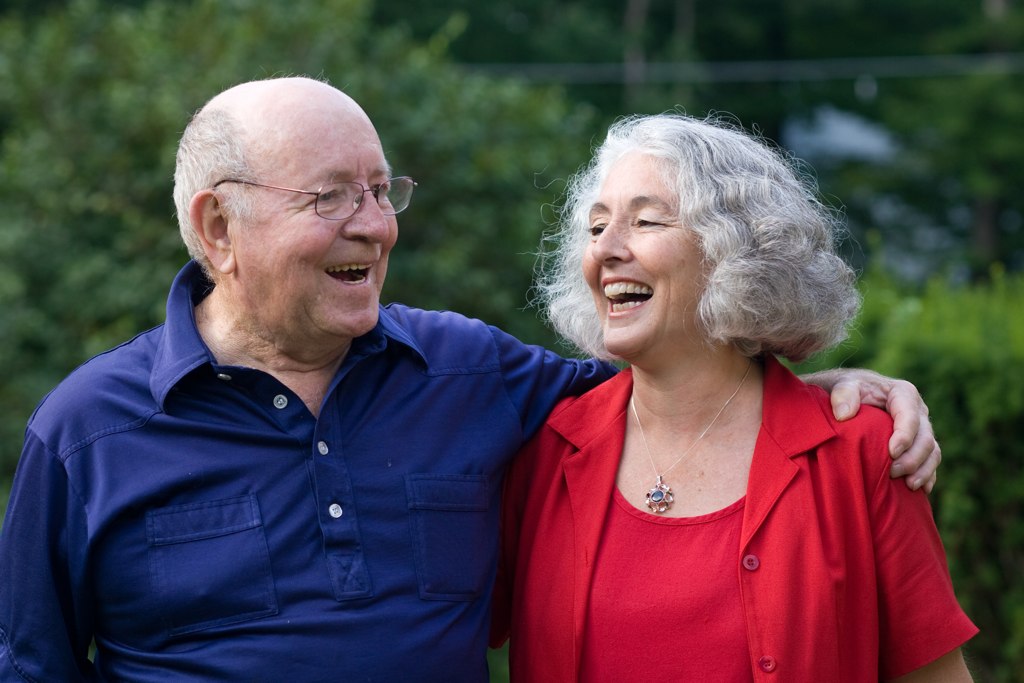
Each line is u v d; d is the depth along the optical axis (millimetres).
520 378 3000
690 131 2727
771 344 2740
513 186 8641
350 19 9141
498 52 24484
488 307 8289
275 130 2684
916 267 24375
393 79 8797
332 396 2740
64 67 8672
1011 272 24047
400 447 2775
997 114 23203
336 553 2633
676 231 2654
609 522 2719
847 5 25391
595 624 2627
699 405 2752
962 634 2520
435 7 24031
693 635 2541
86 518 2648
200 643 2607
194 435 2682
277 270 2678
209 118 2758
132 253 8203
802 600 2506
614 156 2814
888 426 2629
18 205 8367
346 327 2705
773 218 2629
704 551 2598
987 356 4770
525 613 2758
